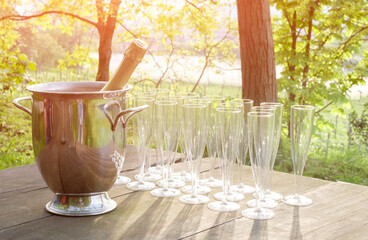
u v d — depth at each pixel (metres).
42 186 1.71
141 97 1.60
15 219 1.38
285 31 7.62
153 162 2.02
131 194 1.61
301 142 1.51
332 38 7.56
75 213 1.41
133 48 1.41
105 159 1.39
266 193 1.62
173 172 1.88
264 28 4.68
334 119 11.80
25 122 8.08
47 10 7.68
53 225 1.34
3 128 7.58
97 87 1.68
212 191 1.65
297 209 1.48
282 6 7.17
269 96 4.71
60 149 1.36
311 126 1.50
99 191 1.45
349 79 7.40
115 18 7.16
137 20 8.27
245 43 4.72
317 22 7.66
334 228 1.33
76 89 1.66
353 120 7.80
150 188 1.66
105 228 1.31
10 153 6.00
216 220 1.37
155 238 1.24
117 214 1.42
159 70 8.66
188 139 1.50
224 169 1.46
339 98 7.14
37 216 1.41
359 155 7.10
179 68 8.74
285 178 1.84
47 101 1.36
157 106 1.51
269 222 1.37
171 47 8.73
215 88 10.12
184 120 1.48
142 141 1.63
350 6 6.93
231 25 8.42
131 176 1.82
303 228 1.32
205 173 1.89
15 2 7.79
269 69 4.71
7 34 8.64
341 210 1.48
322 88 7.18
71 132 1.35
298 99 7.32
